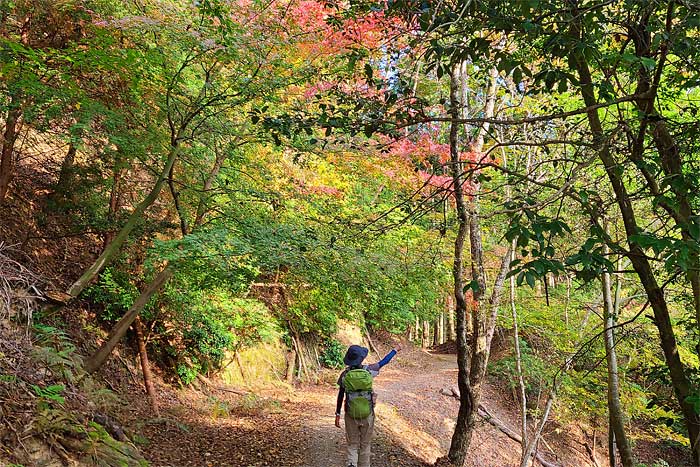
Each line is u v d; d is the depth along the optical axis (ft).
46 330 16.30
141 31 19.42
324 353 56.90
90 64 18.95
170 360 34.60
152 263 24.79
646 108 9.97
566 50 9.09
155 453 21.31
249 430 29.71
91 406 17.06
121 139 21.04
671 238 7.60
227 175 27.81
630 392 34.14
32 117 18.95
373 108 10.43
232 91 23.68
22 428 12.05
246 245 21.91
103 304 31.12
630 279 33.58
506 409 54.08
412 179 24.11
